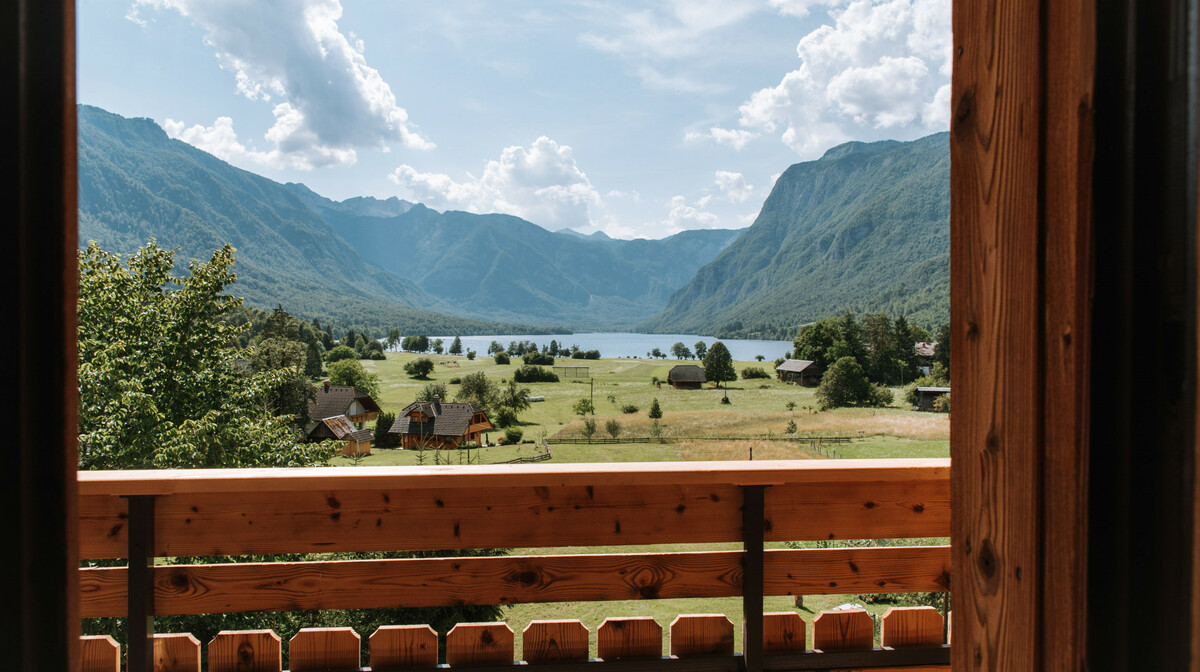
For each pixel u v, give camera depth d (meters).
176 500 1.52
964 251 0.73
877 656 1.62
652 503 1.60
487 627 1.55
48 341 0.42
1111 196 0.51
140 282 12.39
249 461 12.12
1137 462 0.49
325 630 1.54
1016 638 0.64
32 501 0.42
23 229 0.41
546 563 1.58
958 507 0.74
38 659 0.42
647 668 1.57
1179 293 0.47
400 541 1.56
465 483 1.49
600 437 26.31
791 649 1.62
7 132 0.41
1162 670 0.48
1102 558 0.52
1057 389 0.58
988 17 0.69
